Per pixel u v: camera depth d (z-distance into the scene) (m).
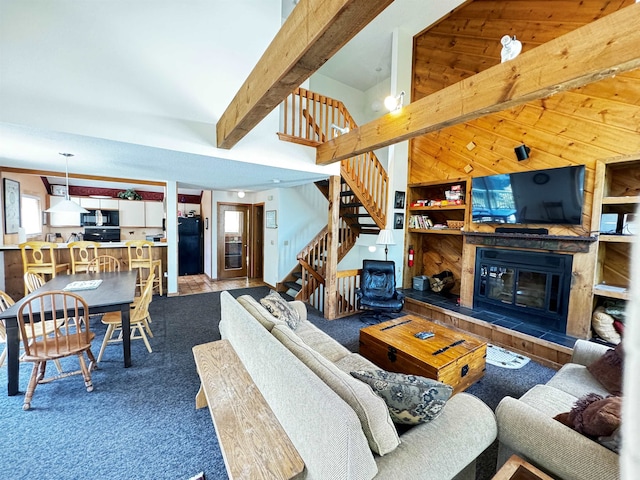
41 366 2.43
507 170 3.76
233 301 2.39
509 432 1.39
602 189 2.97
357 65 5.78
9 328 2.29
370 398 1.21
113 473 1.66
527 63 1.73
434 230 4.60
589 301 3.05
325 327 3.98
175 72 2.85
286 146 3.68
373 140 2.90
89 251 4.96
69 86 2.43
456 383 2.32
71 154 3.17
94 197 6.67
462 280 4.20
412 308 4.51
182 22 2.84
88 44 2.49
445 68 4.49
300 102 3.76
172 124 2.87
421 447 1.22
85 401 2.27
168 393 2.40
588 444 1.19
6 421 2.04
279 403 1.44
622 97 2.86
